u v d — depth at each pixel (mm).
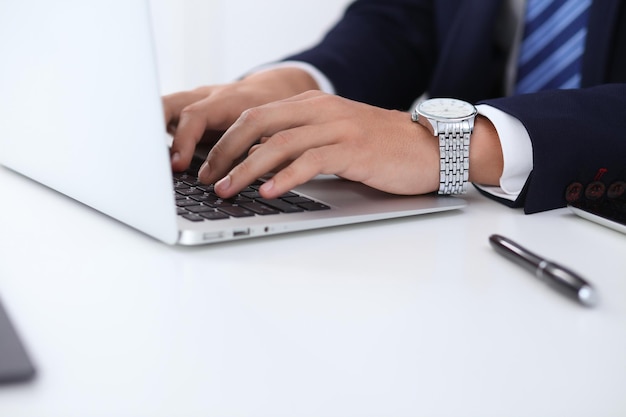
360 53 1427
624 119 806
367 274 559
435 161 781
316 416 360
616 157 786
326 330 456
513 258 586
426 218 734
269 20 2848
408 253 614
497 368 418
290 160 753
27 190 763
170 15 2842
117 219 642
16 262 550
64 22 589
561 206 784
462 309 500
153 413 354
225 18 2852
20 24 664
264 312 478
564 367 425
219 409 362
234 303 491
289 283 532
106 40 545
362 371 406
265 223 616
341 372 404
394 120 812
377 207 715
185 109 878
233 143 742
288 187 684
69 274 530
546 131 764
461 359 427
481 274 570
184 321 459
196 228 583
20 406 352
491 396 388
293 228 633
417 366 416
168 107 943
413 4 1564
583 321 491
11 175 826
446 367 417
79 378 382
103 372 390
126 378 385
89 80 587
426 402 378
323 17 2814
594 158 778
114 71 550
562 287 521
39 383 375
